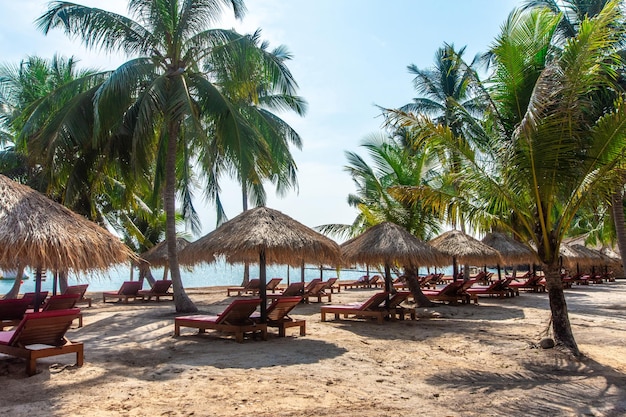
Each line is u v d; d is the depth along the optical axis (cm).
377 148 1639
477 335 1032
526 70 901
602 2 1647
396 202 1625
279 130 1880
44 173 1534
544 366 755
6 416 486
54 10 1310
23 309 1045
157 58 1406
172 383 623
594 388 632
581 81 790
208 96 1391
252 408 531
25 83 1933
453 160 959
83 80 1474
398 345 924
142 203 2117
